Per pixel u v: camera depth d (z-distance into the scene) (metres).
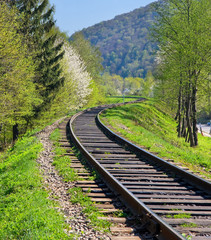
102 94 72.44
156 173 8.85
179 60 23.80
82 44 61.34
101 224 5.28
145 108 47.78
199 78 24.20
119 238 4.69
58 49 27.20
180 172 8.46
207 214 5.71
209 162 11.27
